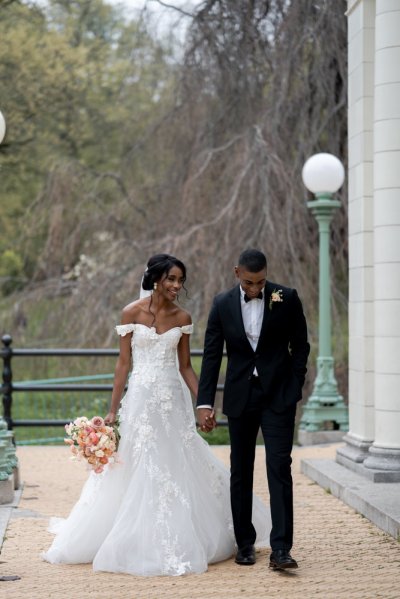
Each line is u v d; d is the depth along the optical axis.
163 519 8.52
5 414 16.20
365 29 12.91
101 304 21.23
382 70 12.02
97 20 31.08
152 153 22.72
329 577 8.15
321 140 21.12
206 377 8.69
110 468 8.80
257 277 8.28
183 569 8.28
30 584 8.02
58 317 22.41
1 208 33.62
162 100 23.70
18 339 23.14
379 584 7.91
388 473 11.77
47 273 23.36
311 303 20.05
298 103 20.56
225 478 9.14
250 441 8.68
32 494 12.23
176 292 8.95
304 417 17.05
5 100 27.22
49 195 22.95
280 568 8.25
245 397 8.49
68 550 8.69
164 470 8.70
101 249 22.75
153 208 22.44
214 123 21.48
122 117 28.89
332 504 11.38
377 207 12.10
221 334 8.69
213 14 20.91
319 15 20.12
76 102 28.61
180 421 8.94
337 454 13.41
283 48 20.20
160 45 23.23
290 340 8.64
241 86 21.14
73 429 8.73
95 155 31.58
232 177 20.69
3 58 26.92
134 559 8.38
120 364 9.05
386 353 12.00
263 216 19.94
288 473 8.40
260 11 20.81
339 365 21.39
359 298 13.03
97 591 7.78
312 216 20.73
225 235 19.94
